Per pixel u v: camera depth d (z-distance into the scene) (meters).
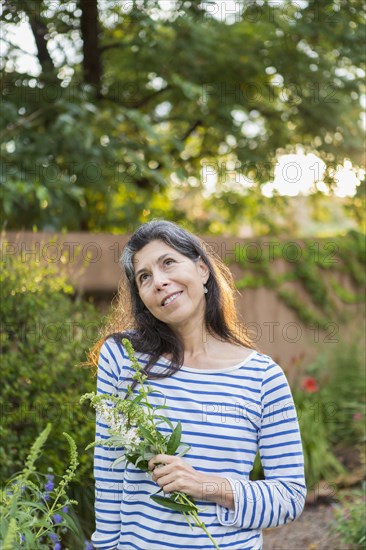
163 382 1.87
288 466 1.87
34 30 5.62
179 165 6.50
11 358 3.38
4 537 1.79
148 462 1.79
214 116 6.33
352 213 6.73
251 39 5.95
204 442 1.81
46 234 4.61
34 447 1.92
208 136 6.56
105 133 5.49
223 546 1.78
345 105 6.13
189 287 1.90
